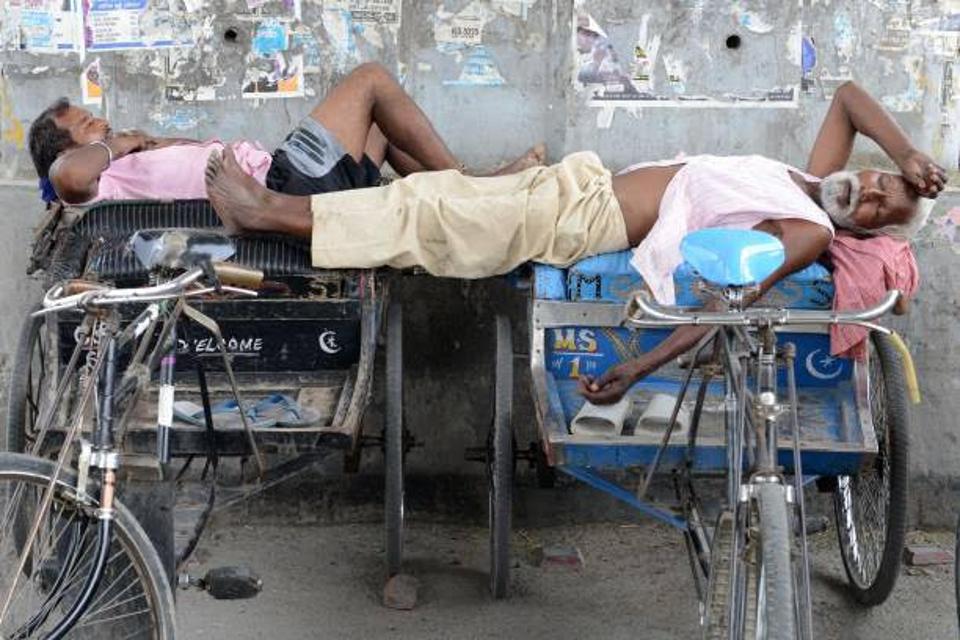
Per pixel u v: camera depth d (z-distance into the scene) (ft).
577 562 15.46
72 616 9.62
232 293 10.30
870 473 13.92
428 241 13.24
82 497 9.82
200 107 16.20
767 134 16.39
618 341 13.46
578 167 13.67
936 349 16.40
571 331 13.47
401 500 14.12
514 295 16.58
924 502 16.66
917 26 16.26
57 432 12.08
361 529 16.51
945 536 16.53
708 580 10.40
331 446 12.01
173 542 10.74
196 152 14.64
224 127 16.24
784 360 9.86
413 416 16.66
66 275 13.12
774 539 8.64
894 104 16.38
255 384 13.15
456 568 15.40
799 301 13.12
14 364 14.10
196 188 14.55
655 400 12.53
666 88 16.30
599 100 16.29
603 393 12.08
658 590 14.84
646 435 12.25
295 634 13.44
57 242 13.43
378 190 13.51
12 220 16.01
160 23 16.06
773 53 16.26
